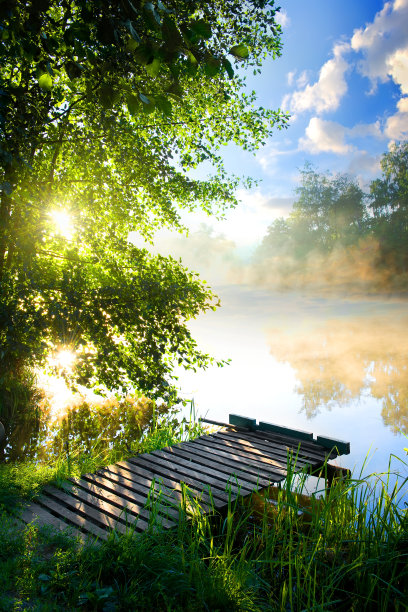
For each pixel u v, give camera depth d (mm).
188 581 3350
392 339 19266
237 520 4840
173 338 6895
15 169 5535
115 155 7125
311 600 3488
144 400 9852
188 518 4352
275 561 3707
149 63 2268
